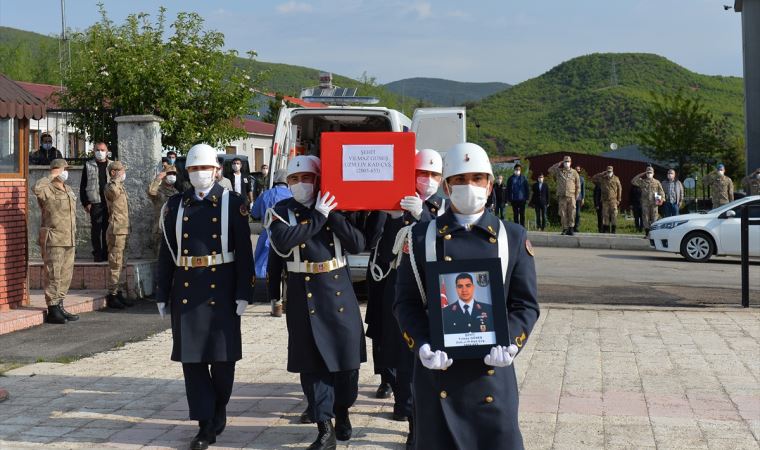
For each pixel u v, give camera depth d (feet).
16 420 21.36
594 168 178.91
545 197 86.99
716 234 60.39
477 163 12.71
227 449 19.33
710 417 21.16
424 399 12.79
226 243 19.97
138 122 43.73
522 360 27.55
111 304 38.75
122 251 38.91
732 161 170.40
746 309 37.93
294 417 21.77
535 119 499.10
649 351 28.89
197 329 19.67
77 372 26.43
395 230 20.24
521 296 12.79
